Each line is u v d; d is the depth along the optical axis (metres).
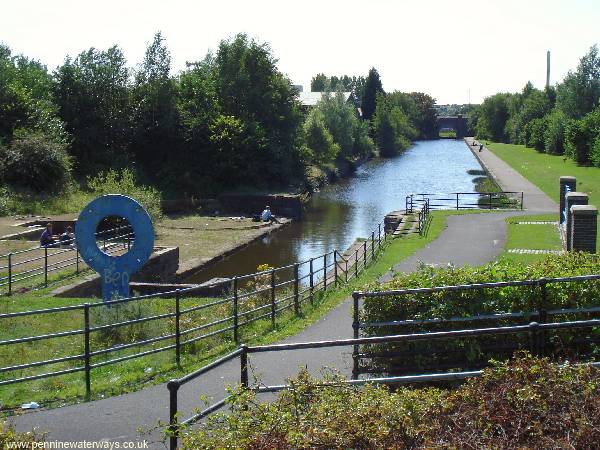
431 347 8.43
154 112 49.56
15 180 36.81
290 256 29.52
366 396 5.32
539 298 8.41
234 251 30.30
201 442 5.06
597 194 38.31
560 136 74.81
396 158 92.19
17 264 18.73
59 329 13.39
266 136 52.16
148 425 7.74
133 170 46.19
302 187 52.16
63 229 29.92
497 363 6.08
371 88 114.38
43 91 47.62
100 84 48.03
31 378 8.98
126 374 9.94
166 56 50.72
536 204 35.12
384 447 4.76
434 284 8.73
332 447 4.73
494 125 122.56
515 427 5.00
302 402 5.50
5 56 50.03
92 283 18.89
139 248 15.47
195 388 9.00
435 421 5.02
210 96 53.09
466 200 44.06
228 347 11.23
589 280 8.42
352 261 22.02
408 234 26.41
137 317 12.69
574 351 8.41
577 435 4.82
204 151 48.94
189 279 24.94
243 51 54.66
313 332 12.15
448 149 113.12
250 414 5.32
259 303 14.80
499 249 21.81
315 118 65.38
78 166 45.69
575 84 75.88
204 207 43.78
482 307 8.42
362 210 44.12
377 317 8.49
